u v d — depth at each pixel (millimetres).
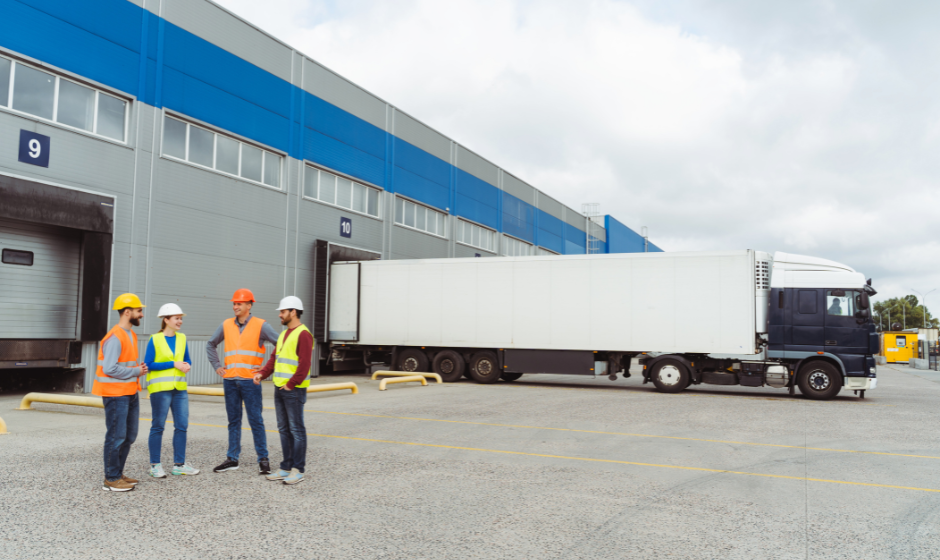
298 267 20156
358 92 23312
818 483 6230
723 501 5523
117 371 5461
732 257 15125
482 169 32562
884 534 4621
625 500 5520
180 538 4371
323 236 21312
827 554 4191
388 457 7281
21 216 12680
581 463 7059
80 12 14047
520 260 17359
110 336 5535
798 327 14812
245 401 6328
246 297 6434
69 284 14172
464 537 4469
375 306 19094
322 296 20125
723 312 15133
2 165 12492
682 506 5352
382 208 24484
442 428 9484
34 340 13070
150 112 15500
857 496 5734
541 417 10781
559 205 43219
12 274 13102
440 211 28609
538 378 21547
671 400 13922
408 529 4633
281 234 19547
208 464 6711
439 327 18219
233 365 6355
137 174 15133
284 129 19797
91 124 14359
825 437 9031
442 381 18125
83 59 14062
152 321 15359
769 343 15000
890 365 40531
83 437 8242
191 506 5148
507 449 7855
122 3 14984
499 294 17547
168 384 6082
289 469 6051
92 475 6152
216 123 17359
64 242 14109
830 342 14602
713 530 4688
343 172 22344
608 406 12531
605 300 16312
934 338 45406
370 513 5027
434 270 18406
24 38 12977
